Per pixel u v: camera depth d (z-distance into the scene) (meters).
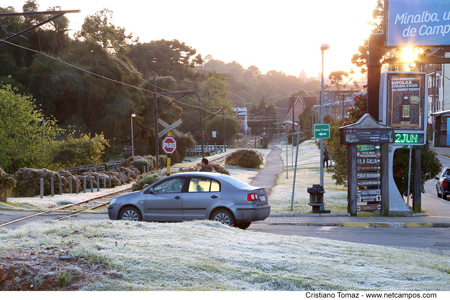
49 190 28.52
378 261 7.81
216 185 13.49
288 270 6.59
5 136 40.19
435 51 20.02
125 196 14.05
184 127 136.50
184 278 5.77
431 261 8.47
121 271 5.71
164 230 8.61
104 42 98.88
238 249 7.60
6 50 77.38
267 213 13.61
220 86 166.50
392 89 18.94
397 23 18.89
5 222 15.09
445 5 18.48
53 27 81.62
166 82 97.38
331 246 9.02
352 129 18.02
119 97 77.56
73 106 74.69
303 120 147.38
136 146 85.81
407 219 17.09
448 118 19.75
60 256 6.03
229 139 137.25
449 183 26.12
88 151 47.03
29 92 72.81
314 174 44.38
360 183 18.34
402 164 19.66
